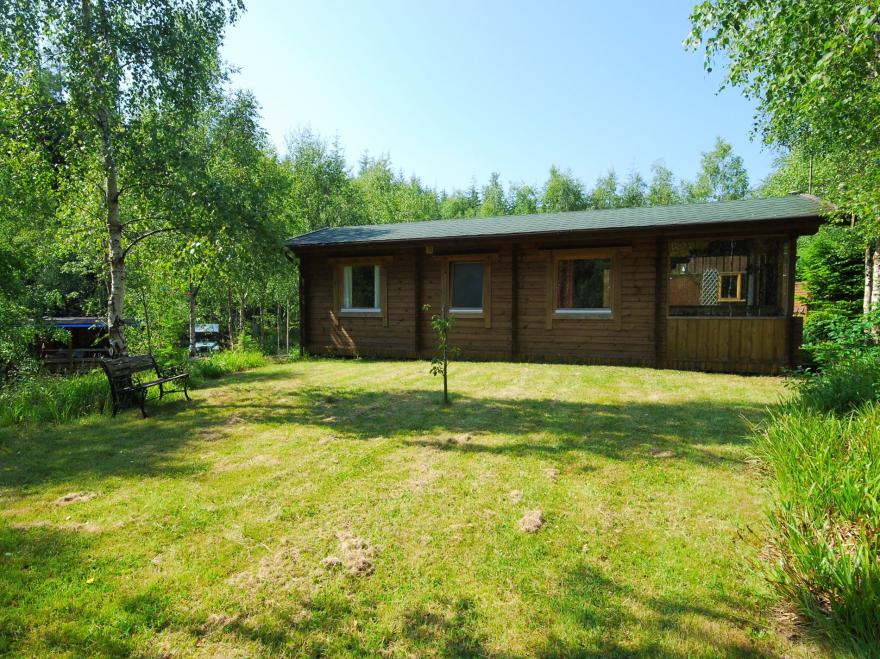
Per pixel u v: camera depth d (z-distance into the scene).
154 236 10.42
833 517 2.48
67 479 4.00
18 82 7.43
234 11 8.33
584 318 9.87
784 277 8.58
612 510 3.26
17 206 9.16
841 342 5.96
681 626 2.14
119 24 7.28
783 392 6.84
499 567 2.62
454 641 2.08
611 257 9.64
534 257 10.17
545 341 10.22
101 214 9.27
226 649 2.06
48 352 19.50
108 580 2.55
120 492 3.71
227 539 2.97
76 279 19.09
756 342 8.59
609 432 5.00
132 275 15.44
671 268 9.24
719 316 8.97
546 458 4.27
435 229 11.46
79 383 7.16
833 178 9.76
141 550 2.85
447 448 4.62
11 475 4.12
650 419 5.48
